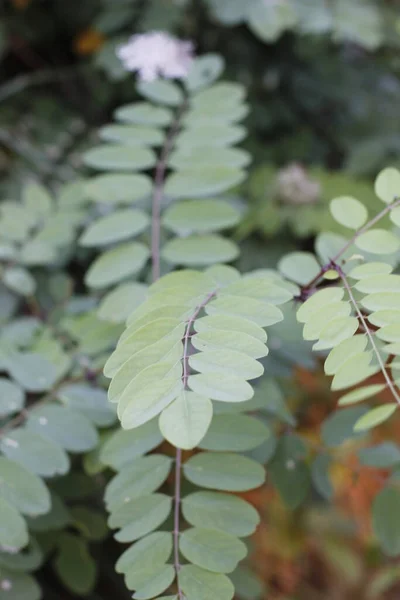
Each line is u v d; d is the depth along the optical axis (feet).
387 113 2.58
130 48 2.06
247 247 2.30
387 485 1.76
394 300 1.54
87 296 2.09
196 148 1.90
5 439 1.70
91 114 2.47
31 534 1.83
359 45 2.56
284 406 1.80
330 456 1.80
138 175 1.88
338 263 1.71
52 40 2.51
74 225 2.03
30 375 1.79
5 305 2.05
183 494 1.74
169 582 1.55
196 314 1.55
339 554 2.58
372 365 1.53
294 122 2.58
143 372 1.47
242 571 1.90
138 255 1.82
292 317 1.80
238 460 1.64
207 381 1.47
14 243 2.06
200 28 2.45
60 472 1.68
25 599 1.75
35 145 2.35
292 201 2.28
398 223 1.63
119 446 1.67
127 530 1.60
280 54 2.52
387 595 2.61
